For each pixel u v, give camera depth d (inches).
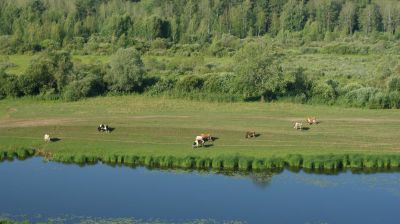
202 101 5098.4
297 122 4284.0
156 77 5565.9
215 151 3619.6
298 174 3331.7
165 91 5300.2
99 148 3703.3
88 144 3791.8
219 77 5290.4
